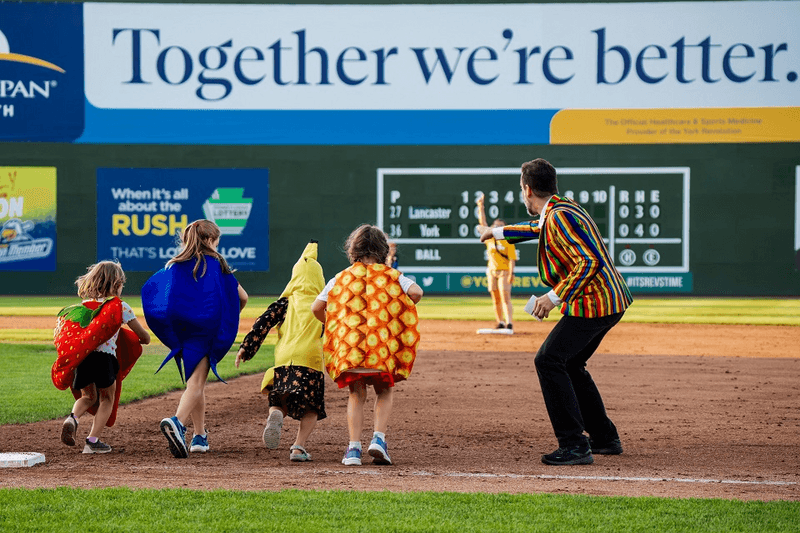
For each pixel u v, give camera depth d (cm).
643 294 8469
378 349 1850
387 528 1359
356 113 8594
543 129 8525
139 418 2666
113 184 8550
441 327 5984
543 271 2009
